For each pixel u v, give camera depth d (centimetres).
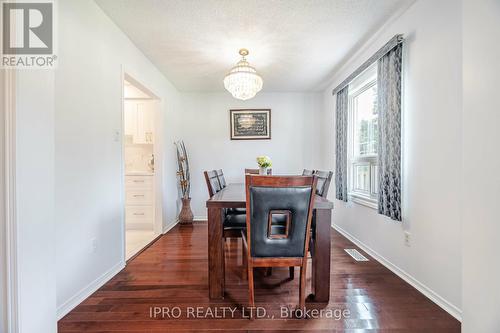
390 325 147
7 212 105
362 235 284
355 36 245
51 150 125
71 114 170
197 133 441
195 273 219
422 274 185
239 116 441
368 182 289
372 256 258
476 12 116
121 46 236
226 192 229
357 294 181
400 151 205
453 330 142
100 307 166
